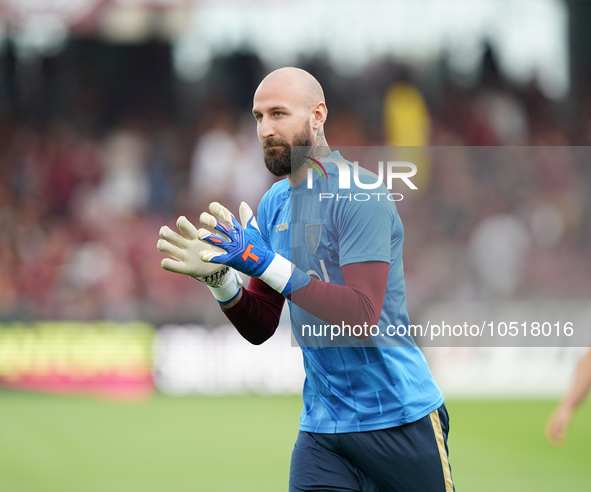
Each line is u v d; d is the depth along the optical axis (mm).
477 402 28953
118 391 32406
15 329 32781
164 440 23438
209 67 52281
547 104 52438
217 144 48375
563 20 52281
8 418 26906
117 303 33719
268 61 52062
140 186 47562
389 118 50719
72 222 44875
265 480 18875
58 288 40625
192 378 32469
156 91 52344
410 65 51500
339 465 9438
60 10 44000
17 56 50719
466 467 19766
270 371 32344
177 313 33031
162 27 44906
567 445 22094
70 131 50219
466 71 52000
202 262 8805
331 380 9375
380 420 9172
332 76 51312
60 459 21219
